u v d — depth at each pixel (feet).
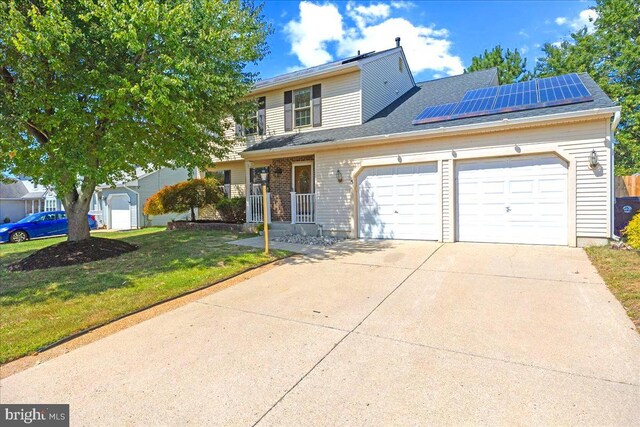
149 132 26.84
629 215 30.12
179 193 46.78
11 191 85.87
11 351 11.76
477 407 8.00
